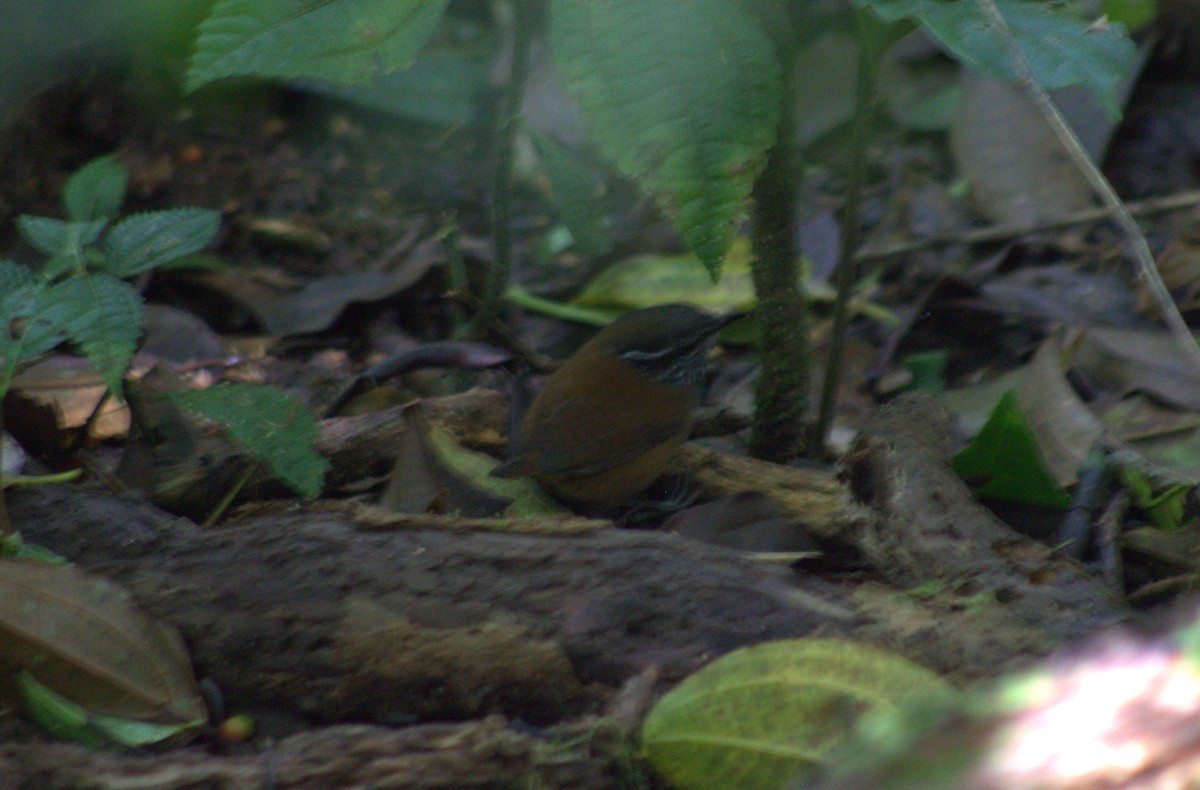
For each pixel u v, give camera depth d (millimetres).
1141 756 3166
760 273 7781
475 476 7473
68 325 6082
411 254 13062
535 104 14867
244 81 14594
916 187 13836
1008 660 5516
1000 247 12789
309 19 5473
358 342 11273
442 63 15953
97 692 5547
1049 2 5949
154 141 14008
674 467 7871
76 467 7902
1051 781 3174
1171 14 14906
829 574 6727
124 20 9336
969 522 6652
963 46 5418
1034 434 8469
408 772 4961
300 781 4914
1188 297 11656
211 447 7387
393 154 14812
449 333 11523
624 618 5727
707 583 5832
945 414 7453
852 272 8086
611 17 4832
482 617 5762
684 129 4863
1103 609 5977
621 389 7578
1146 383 9742
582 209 7770
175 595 5914
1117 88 13992
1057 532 7648
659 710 4980
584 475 7520
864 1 5660
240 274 12164
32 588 5535
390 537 6090
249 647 5805
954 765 3293
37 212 12672
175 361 10258
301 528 6160
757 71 4852
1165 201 12570
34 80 12266
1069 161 13266
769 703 4871
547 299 12531
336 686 5754
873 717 4684
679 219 4969
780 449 8195
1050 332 11484
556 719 5676
